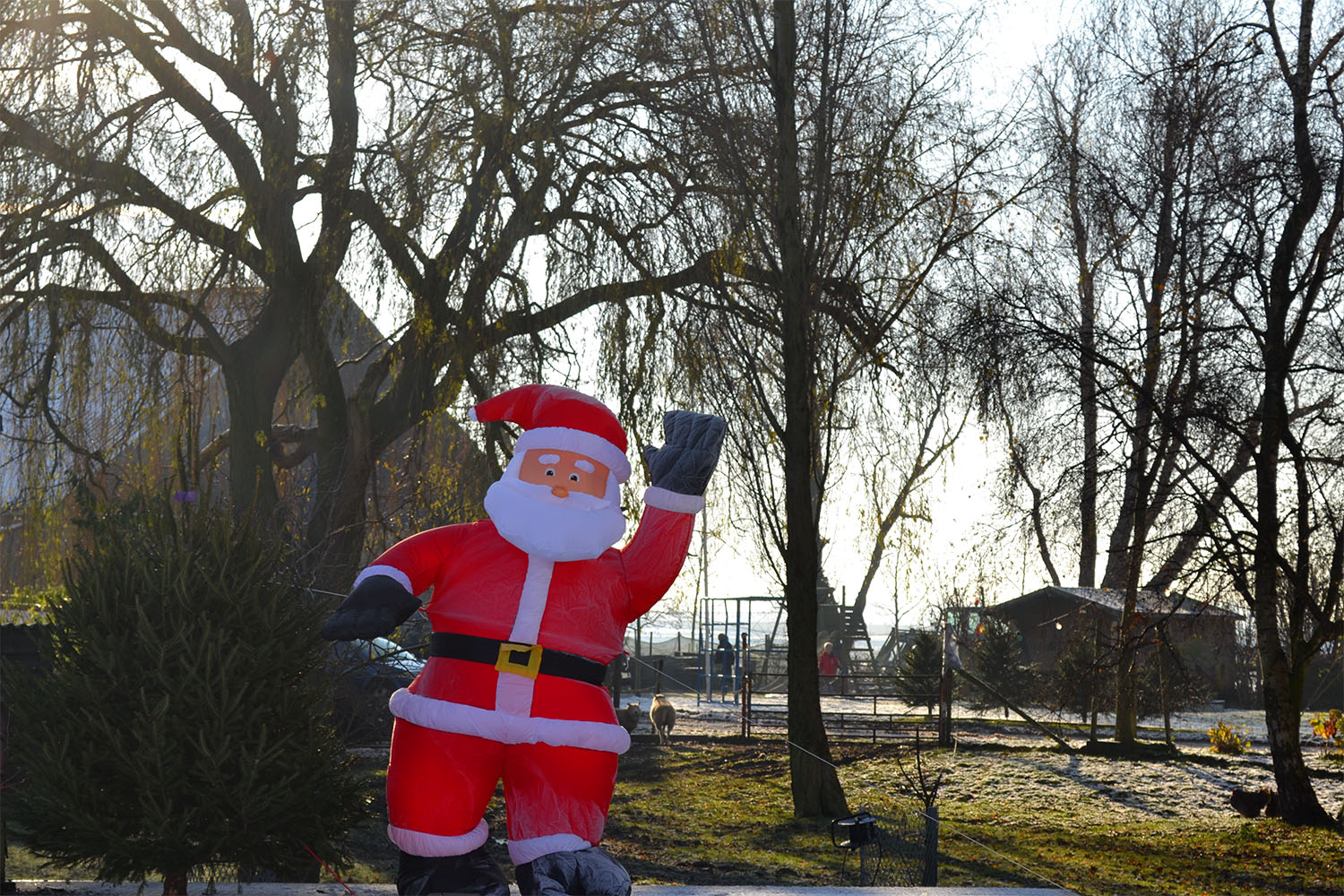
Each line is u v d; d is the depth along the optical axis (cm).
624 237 1614
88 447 1727
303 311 1788
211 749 559
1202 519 1656
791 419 1545
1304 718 3275
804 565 1559
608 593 471
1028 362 1688
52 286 1683
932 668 3133
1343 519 1652
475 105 1617
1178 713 3266
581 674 461
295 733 587
